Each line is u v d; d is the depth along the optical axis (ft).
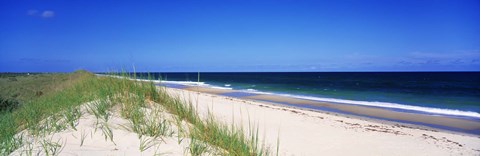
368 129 30.19
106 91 19.97
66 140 11.97
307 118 34.47
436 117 43.06
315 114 39.45
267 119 30.89
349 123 33.50
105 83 22.99
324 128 28.27
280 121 30.22
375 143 23.56
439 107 55.72
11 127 14.49
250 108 39.50
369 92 88.99
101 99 17.62
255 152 13.10
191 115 17.07
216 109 34.14
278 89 100.17
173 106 18.42
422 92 90.43
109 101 18.08
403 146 23.38
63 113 16.10
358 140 24.02
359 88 108.37
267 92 85.25
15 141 11.90
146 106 18.31
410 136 27.78
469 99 70.18
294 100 63.46
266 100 63.21
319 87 113.70
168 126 14.37
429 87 114.93
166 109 18.39
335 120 34.99
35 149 10.95
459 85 127.54
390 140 25.07
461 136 29.43
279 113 36.78
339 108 51.70
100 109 15.80
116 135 12.74
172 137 13.17
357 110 49.39
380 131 29.50
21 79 79.77
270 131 23.98
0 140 12.03
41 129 13.62
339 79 203.31
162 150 11.71
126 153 11.16
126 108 16.51
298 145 20.30
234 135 13.35
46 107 19.86
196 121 15.67
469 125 37.52
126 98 18.31
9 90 55.31
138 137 12.69
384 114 45.47
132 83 21.49
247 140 13.78
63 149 11.02
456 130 34.78
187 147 12.14
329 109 50.42
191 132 13.47
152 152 11.46
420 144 24.54
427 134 29.78
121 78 21.85
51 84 62.08
